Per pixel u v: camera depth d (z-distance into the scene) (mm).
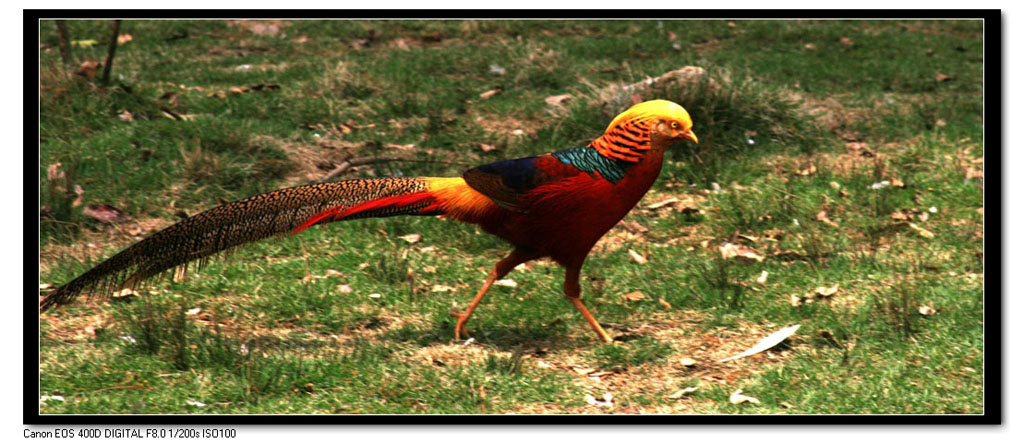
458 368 6699
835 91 13805
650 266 8711
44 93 10984
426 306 7855
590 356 7023
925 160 11141
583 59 14867
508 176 6703
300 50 15523
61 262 8312
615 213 6781
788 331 7246
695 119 11320
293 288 8023
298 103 12398
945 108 12844
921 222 9633
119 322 7301
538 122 12312
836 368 6789
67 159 10000
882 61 15336
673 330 7512
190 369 6570
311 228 9305
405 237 9219
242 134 10789
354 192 6879
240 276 8281
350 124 11969
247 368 6426
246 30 16391
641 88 11461
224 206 6797
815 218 9727
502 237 7062
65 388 6242
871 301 7863
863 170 10758
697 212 9797
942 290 7973
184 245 6688
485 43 16109
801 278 8391
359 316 7625
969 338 7133
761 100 11695
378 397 6309
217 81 13484
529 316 7727
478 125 12133
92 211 9242
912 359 6914
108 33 15555
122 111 11266
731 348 7188
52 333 7090
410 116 12398
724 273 8164
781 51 15945
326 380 6477
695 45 16203
